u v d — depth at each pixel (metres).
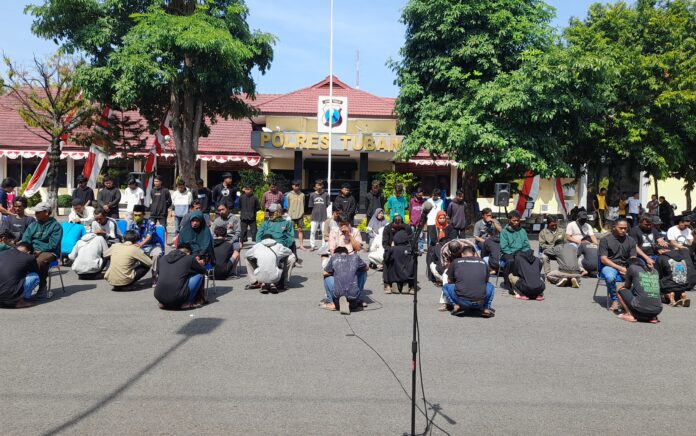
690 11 23.67
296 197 16.06
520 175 22.64
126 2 19.95
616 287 9.26
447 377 5.95
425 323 8.23
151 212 15.16
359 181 28.58
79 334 7.36
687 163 25.33
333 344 7.07
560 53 19.08
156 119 22.55
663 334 7.87
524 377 5.99
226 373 5.95
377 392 5.48
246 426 4.68
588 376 6.07
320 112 19.92
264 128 26.47
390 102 29.89
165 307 8.84
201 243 10.10
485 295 8.55
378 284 11.35
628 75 21.95
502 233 11.37
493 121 20.06
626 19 23.33
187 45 17.95
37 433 4.48
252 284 10.59
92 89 19.28
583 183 31.19
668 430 4.77
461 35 20.86
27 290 8.84
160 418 4.80
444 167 31.12
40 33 19.72
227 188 15.76
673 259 9.93
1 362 6.20
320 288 10.79
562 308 9.45
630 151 22.36
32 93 23.91
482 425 4.79
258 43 20.73
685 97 21.03
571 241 12.64
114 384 5.59
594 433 4.68
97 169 23.28
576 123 20.72
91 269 11.02
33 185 23.27
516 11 21.05
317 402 5.21
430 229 14.60
